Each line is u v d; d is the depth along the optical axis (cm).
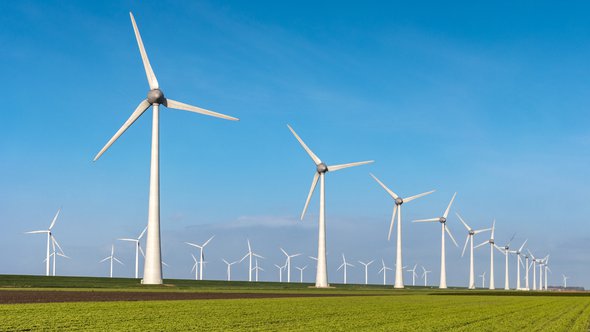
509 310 4859
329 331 2916
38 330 2772
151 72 7812
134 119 7712
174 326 3045
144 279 8056
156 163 7769
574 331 3103
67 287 7981
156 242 7938
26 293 5950
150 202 7825
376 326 3212
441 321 3616
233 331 2859
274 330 2922
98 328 2897
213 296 6153
